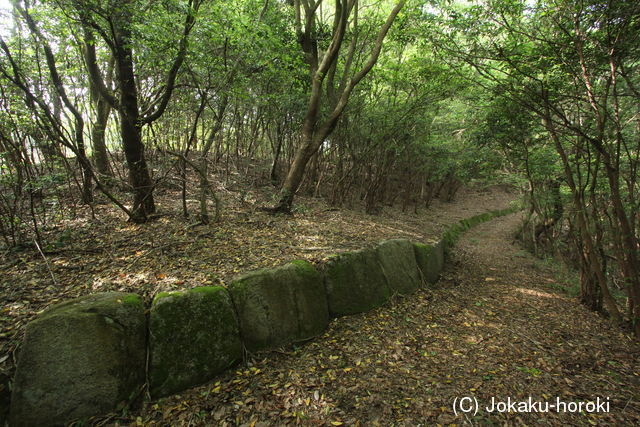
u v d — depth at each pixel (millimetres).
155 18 3652
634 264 4172
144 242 4105
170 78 4059
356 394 2812
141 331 2631
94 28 3639
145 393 2500
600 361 3633
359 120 8109
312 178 8992
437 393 2885
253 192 7539
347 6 5965
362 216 7930
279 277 3615
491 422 2561
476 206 16484
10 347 2248
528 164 6207
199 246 4172
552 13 3559
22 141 3898
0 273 3107
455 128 9555
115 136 7641
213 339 2906
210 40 4285
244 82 5051
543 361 3533
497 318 4723
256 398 2664
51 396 2160
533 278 7281
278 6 7129
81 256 3625
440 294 5570
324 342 3586
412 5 6301
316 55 7340
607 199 5137
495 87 4602
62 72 4902
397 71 7461
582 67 3652
